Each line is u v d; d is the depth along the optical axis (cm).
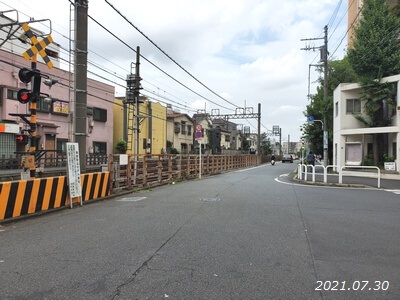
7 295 382
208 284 414
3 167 1922
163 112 4231
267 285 412
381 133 2283
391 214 870
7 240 620
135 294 385
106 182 1199
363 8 2655
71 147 990
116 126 3678
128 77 1991
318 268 472
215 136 5997
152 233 663
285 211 904
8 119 2291
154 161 1673
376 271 462
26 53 928
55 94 2730
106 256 520
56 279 428
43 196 886
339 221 780
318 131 3512
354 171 2269
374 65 2406
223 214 859
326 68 2616
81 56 1180
